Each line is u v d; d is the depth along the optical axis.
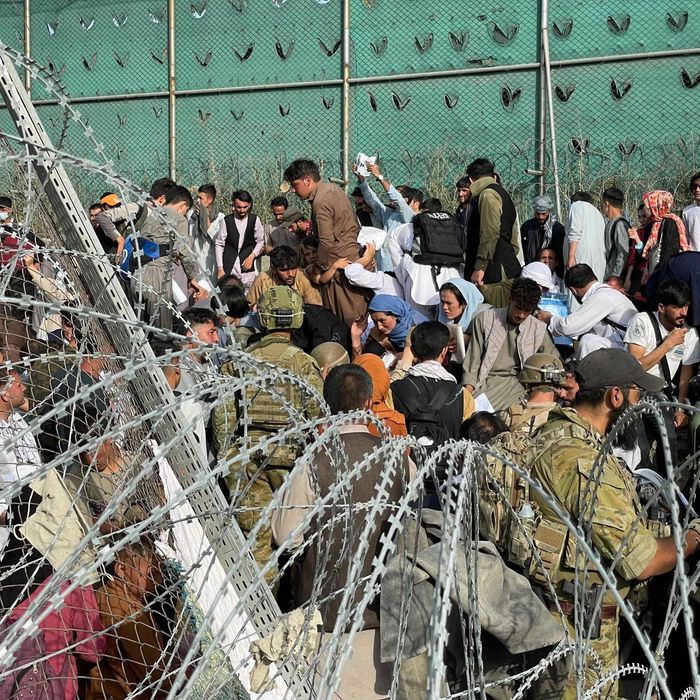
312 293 7.78
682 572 1.99
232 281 8.59
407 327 6.75
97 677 3.20
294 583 3.49
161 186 7.81
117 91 12.77
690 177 10.10
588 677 3.20
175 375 4.13
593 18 10.62
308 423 2.46
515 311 6.62
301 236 9.93
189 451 3.33
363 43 11.55
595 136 10.63
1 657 2.22
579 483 3.19
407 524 3.22
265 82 12.03
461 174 11.05
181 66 12.43
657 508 3.89
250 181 11.99
